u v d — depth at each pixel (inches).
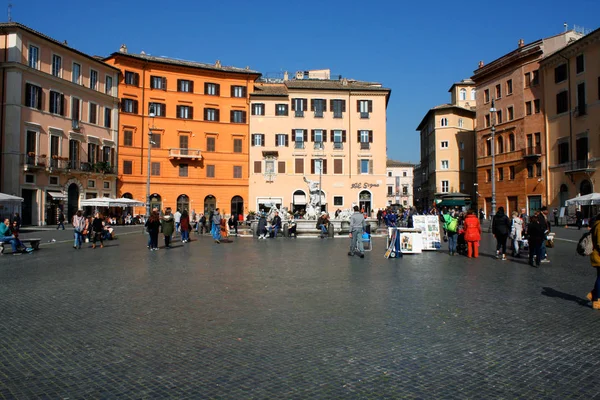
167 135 2283.5
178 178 2297.0
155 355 225.6
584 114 1718.8
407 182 5152.6
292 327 275.6
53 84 1806.1
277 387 185.9
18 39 1657.2
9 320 295.9
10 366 212.1
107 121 2101.4
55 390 184.7
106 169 2039.9
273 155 2383.1
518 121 2074.3
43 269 554.3
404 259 666.2
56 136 1819.6
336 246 917.8
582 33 1975.9
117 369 207.2
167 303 346.3
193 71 2336.4
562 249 814.5
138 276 490.0
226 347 237.5
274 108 2404.0
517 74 2080.5
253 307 331.6
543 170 1936.5
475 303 344.8
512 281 452.4
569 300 356.5
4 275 502.0
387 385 188.2
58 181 1830.7
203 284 434.3
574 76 1769.2
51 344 244.2
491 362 215.2
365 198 2412.6
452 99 3065.9
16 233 768.3
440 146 2827.3
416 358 220.2
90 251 809.5
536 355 224.8
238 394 179.5
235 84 2405.3
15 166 1641.2
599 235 323.0
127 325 281.9
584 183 1729.8
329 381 192.2
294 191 2389.3
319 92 2413.9
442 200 2311.8
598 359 219.1
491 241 1039.0
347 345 240.1
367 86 2501.2
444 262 626.2
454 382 191.5
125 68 2193.7
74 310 323.9
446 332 264.7
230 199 2380.7
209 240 1116.5
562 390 183.5
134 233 1407.5
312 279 465.7
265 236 1178.6
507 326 278.2
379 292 391.2
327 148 2402.8
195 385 188.5
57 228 1547.7
